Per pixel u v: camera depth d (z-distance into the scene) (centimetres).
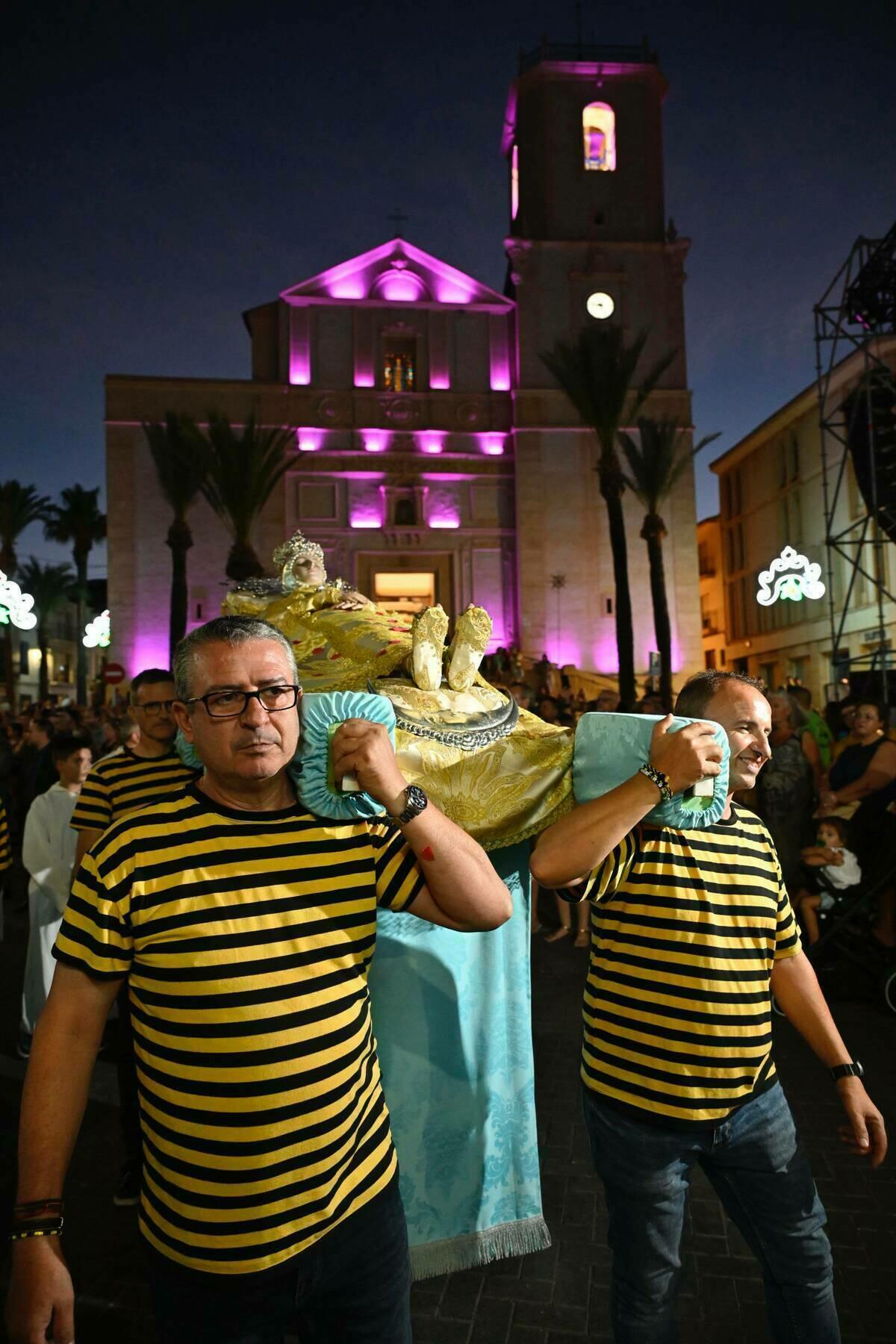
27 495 3788
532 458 2936
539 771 228
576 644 2905
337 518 2939
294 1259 150
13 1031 528
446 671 256
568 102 3058
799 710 690
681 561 2944
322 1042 153
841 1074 207
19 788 1038
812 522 2916
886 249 1381
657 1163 195
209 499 2419
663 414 2958
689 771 179
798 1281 198
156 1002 148
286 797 165
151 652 2819
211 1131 146
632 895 200
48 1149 144
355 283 3006
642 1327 194
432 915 170
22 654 4966
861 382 1506
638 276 3012
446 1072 257
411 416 2973
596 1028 206
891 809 555
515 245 2973
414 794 159
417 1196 254
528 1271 298
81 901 150
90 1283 296
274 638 158
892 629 2400
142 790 312
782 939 213
